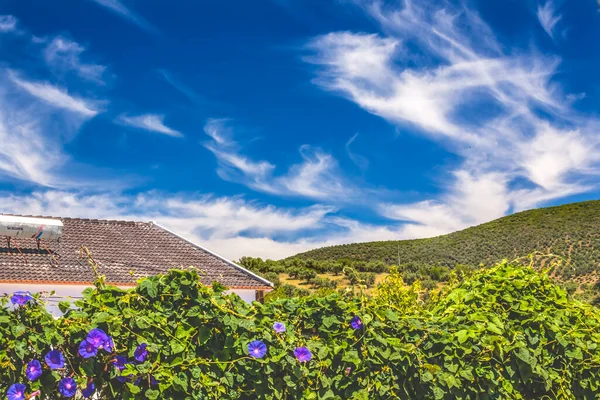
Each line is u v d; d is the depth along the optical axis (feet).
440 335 18.13
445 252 286.46
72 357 15.24
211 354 16.44
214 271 67.10
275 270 184.96
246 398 16.51
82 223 73.72
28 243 62.90
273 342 16.84
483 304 19.61
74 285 56.34
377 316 18.19
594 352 19.30
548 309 19.79
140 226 77.87
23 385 14.35
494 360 18.37
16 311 14.98
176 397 15.78
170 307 16.37
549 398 18.84
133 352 15.60
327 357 17.31
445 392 17.71
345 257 317.42
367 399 17.07
